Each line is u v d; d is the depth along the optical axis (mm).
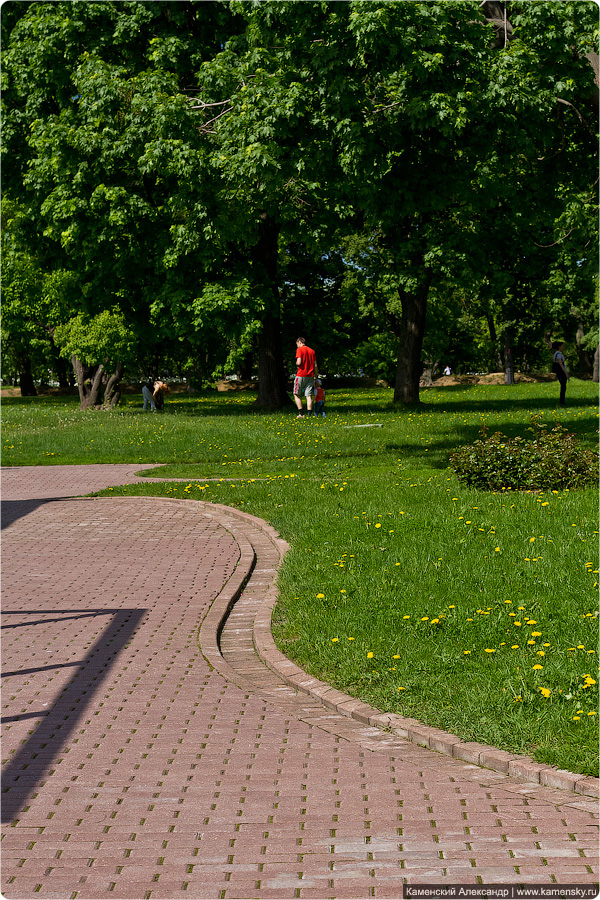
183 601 7859
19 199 29422
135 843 3852
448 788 4324
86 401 35219
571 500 11211
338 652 6145
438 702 5230
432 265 26875
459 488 12617
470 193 22656
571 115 20625
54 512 12641
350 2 13812
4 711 5422
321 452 17703
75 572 9023
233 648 6734
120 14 26797
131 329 30547
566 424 20766
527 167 24125
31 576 8875
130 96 25391
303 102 14992
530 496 11680
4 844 3865
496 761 4531
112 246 27016
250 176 16516
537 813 4039
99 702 5555
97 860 3721
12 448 20062
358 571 8273
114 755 4773
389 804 4156
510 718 4918
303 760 4684
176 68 26141
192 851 3771
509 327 49406
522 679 5430
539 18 15672
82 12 26703
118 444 20000
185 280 27672
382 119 15039
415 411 26609
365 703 5387
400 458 16547
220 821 4027
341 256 41406
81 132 25234
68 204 25828
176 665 6238
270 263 31031
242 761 4680
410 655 5988
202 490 13852
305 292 42906
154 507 12945
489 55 15828
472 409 26766
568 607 6891
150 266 27438
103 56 27094
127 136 24641
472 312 52438
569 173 22094
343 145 14859
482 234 27234
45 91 27109
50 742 4953
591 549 8672
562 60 15984
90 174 25875
